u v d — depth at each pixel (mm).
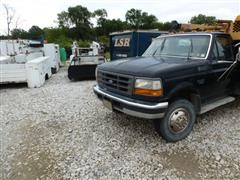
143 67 3529
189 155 3395
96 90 4281
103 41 49844
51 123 4785
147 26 61031
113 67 3883
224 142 3727
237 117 4773
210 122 4523
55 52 14117
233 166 3096
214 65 4098
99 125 4547
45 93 7621
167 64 3645
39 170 3160
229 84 4621
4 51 16719
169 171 3037
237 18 5211
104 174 3018
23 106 6105
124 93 3623
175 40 4609
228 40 4598
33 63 8641
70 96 6996
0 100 6926
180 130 3783
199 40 4270
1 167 3273
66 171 3105
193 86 3740
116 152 3525
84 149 3648
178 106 3652
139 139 3910
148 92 3293
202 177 2898
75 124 4660
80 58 10938
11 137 4207
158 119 3588
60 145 3811
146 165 3184
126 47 8758
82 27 62906
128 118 4848
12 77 8766
